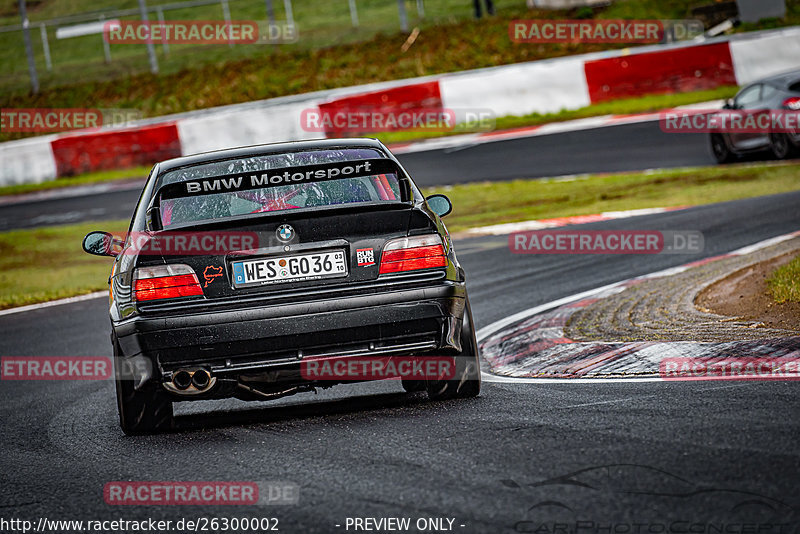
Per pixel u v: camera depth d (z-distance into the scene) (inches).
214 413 791.1
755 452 489.1
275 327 638.5
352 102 3339.1
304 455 583.5
